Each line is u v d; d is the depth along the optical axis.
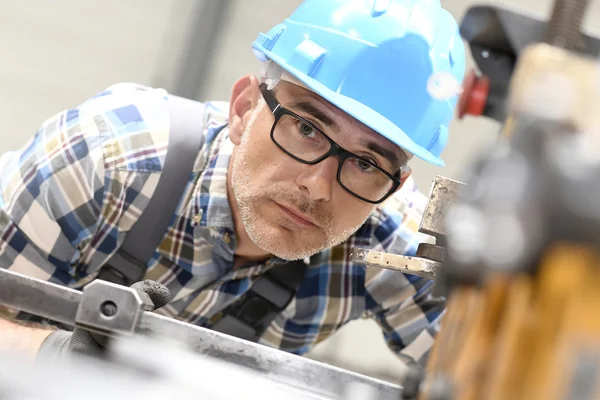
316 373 0.65
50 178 1.17
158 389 0.53
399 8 1.11
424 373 0.56
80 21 3.08
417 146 1.10
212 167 1.25
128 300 0.64
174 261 1.30
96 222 1.21
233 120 1.21
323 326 1.47
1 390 0.48
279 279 1.33
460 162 2.90
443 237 0.71
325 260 1.39
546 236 0.36
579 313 0.37
